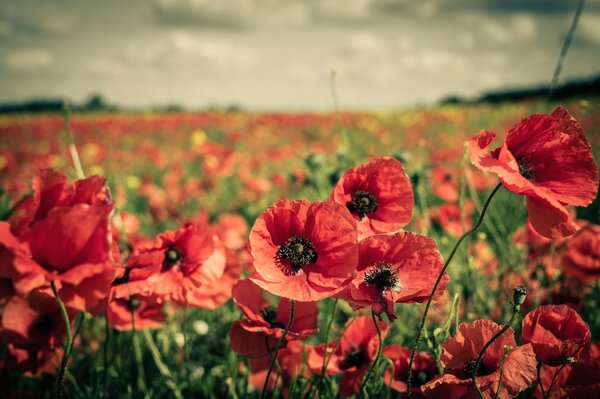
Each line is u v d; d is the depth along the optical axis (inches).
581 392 19.9
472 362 19.9
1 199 27.8
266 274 19.3
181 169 95.2
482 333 19.7
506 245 36.7
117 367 29.0
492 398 19.1
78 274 18.0
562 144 20.1
